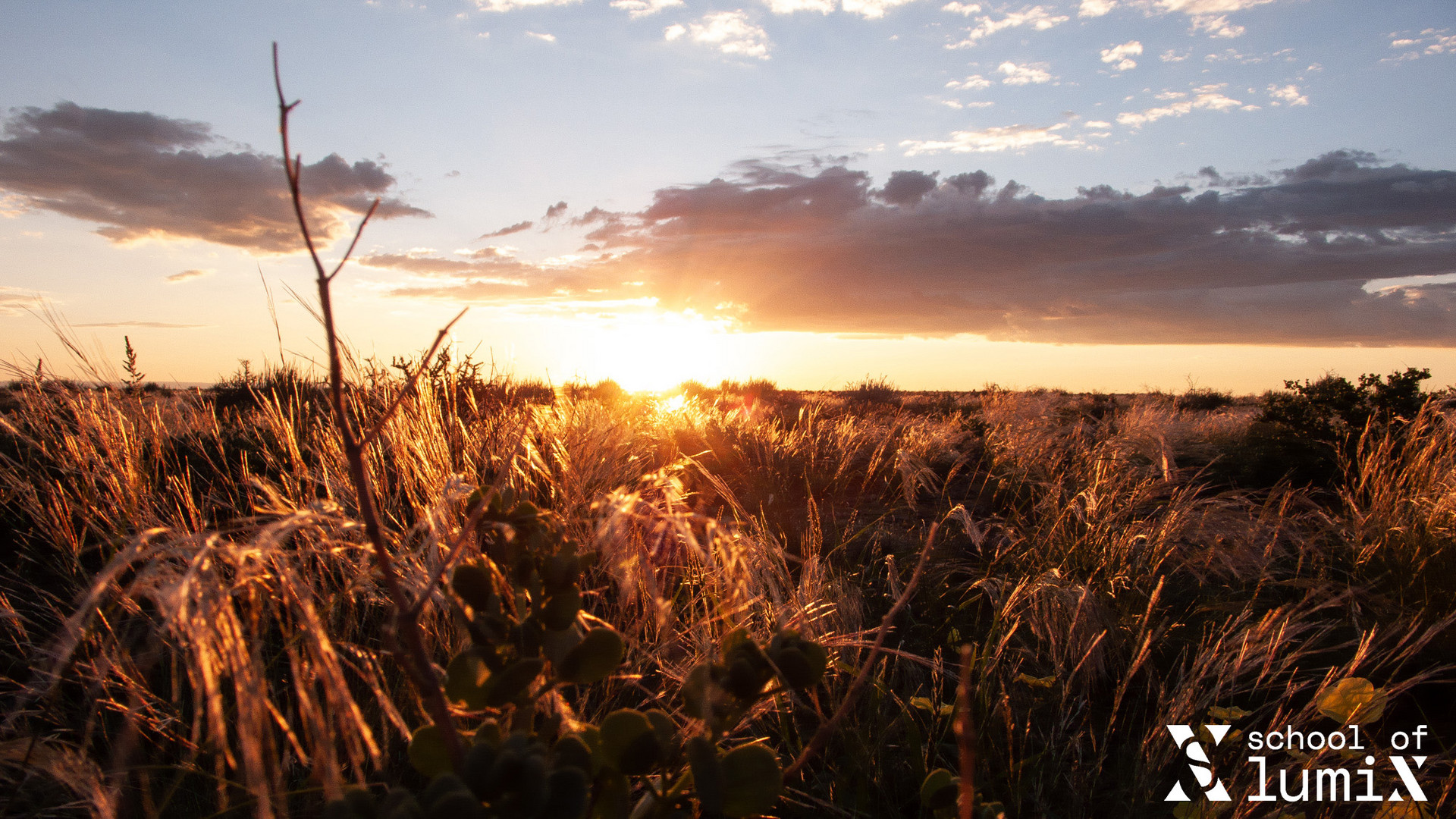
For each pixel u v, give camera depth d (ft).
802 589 8.18
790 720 6.81
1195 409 53.01
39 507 7.57
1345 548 12.67
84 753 4.29
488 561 3.45
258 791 2.42
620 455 14.61
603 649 2.65
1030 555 12.54
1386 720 7.77
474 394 15.24
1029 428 26.66
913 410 49.57
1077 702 7.77
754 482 17.44
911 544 13.75
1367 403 21.04
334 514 4.28
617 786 2.55
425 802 2.00
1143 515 15.74
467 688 2.64
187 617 2.48
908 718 6.55
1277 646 7.33
